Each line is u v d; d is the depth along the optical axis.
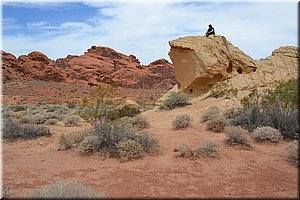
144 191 6.29
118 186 6.60
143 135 9.76
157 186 6.56
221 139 10.36
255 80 21.64
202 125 13.09
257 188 6.39
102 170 7.74
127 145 8.70
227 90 19.94
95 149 9.26
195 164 7.97
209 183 6.69
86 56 110.88
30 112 23.78
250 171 7.43
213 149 8.66
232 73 23.16
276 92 13.01
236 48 24.27
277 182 6.72
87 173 7.55
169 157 8.66
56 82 84.00
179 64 24.16
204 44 22.97
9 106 30.70
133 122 13.52
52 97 56.72
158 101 25.25
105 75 94.81
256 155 8.71
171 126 13.55
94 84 88.38
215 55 22.53
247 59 23.47
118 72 95.56
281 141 10.16
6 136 11.93
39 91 63.44
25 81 74.25
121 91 70.44
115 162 8.38
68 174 7.52
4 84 65.69
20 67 81.81
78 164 8.34
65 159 8.86
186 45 22.95
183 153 8.67
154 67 104.69
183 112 17.88
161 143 10.26
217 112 14.52
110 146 9.21
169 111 19.12
